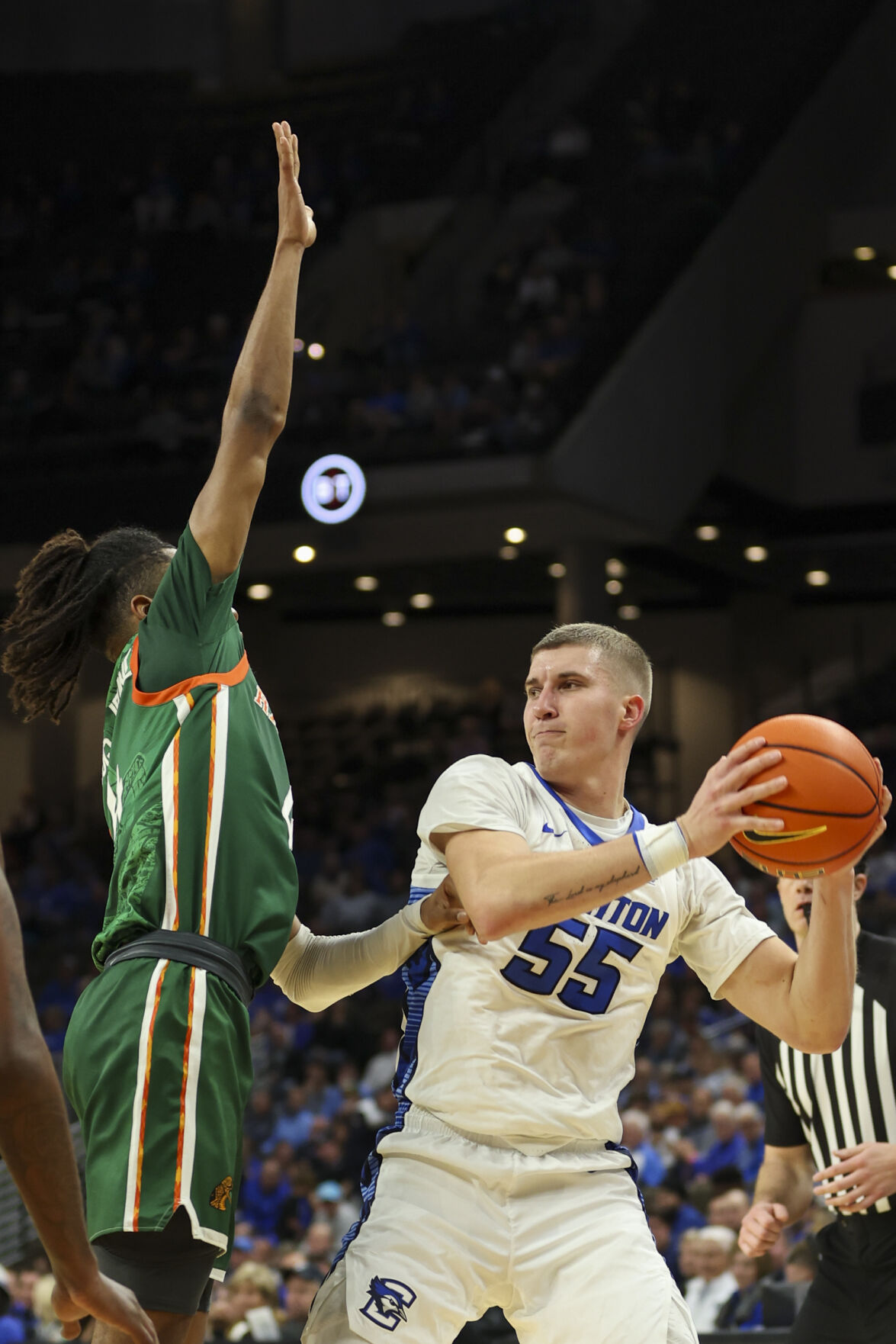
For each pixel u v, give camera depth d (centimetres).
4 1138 169
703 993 1230
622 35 2233
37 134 2336
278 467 1508
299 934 298
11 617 285
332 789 1866
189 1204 230
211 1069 237
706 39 2050
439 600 2114
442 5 2400
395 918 288
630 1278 265
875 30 1848
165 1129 231
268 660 2252
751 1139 873
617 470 1505
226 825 250
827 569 2017
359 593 2052
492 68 2262
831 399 1953
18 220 2200
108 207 2216
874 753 1725
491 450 1454
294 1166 998
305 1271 760
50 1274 752
